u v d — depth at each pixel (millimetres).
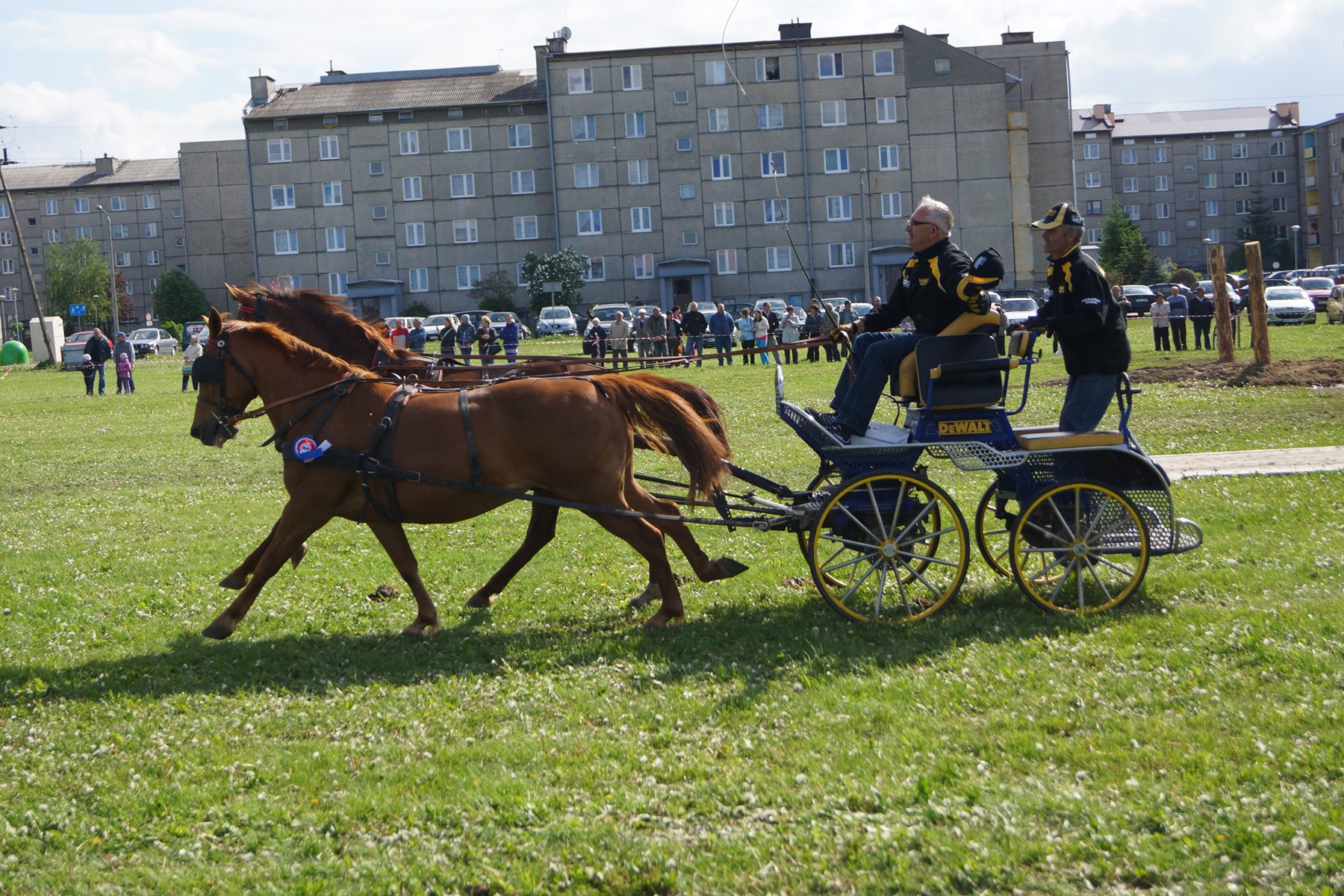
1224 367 23203
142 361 55062
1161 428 16594
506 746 5988
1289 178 114500
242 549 11289
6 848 5086
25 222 115812
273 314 9508
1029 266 72250
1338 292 48344
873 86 69312
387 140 73625
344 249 74438
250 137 73812
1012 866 4520
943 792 5164
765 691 6602
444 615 8719
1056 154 78062
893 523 7883
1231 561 8812
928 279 7934
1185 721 5785
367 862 4836
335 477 7910
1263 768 5180
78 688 7180
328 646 8000
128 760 6000
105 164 117875
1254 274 22109
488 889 4641
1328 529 9672
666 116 70312
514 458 7883
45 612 9023
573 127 70875
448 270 74312
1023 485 8023
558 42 71438
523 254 73812
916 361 7855
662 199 71000
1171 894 4301
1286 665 6398
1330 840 4516
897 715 6090
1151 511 8008
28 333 79312
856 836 4809
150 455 19141
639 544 8023
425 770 5727
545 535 8852
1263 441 15000
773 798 5234
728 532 11188
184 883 4738
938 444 7844
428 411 7914
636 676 7043
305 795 5516
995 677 6574
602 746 5930
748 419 20109
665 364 8742
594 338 33188
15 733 6414
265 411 8125
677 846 4844
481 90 74375
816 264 70562
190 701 6906
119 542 11789
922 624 7785
